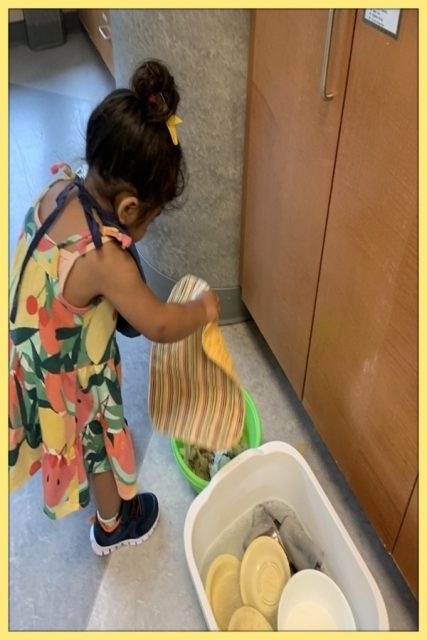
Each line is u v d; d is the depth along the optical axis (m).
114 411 1.14
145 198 0.97
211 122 1.37
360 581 1.11
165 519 1.35
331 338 1.21
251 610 1.16
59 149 2.20
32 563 1.29
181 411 1.28
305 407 1.43
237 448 1.37
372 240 0.99
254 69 1.25
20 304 1.03
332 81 0.98
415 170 0.85
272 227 1.35
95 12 2.38
